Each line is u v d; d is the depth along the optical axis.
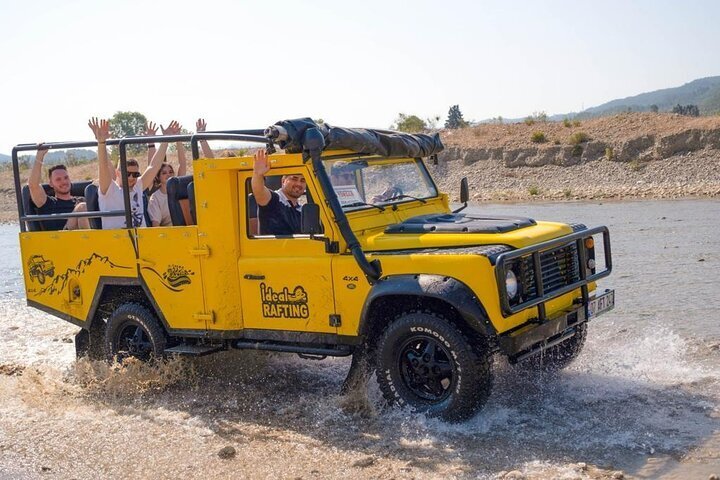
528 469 5.49
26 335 11.20
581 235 6.99
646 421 6.32
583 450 5.80
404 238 6.74
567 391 7.17
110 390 8.05
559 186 37.44
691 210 24.77
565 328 6.76
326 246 6.82
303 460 5.95
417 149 7.95
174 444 6.44
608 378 7.52
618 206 28.39
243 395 7.69
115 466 6.03
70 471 5.97
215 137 7.39
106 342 8.54
